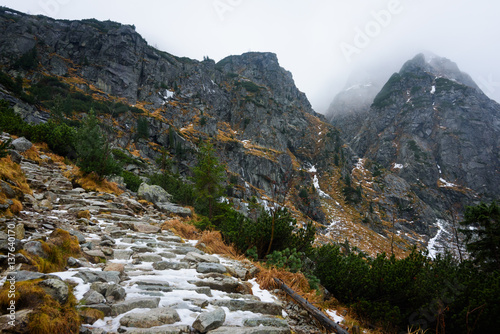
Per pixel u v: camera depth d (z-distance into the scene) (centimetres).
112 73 8875
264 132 10756
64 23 10175
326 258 809
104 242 555
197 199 1372
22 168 992
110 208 895
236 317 357
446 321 563
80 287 332
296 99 16162
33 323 224
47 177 1028
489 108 16950
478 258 1038
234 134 10406
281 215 852
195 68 11750
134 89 8956
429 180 12838
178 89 10300
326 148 12269
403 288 640
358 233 6694
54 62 8294
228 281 457
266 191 8106
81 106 6156
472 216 1110
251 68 16262
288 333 345
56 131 1691
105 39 9569
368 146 17250
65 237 444
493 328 489
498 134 15225
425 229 8712
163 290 384
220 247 754
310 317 450
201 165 1334
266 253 816
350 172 11919
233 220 921
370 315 627
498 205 1056
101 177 1247
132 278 414
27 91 6262
